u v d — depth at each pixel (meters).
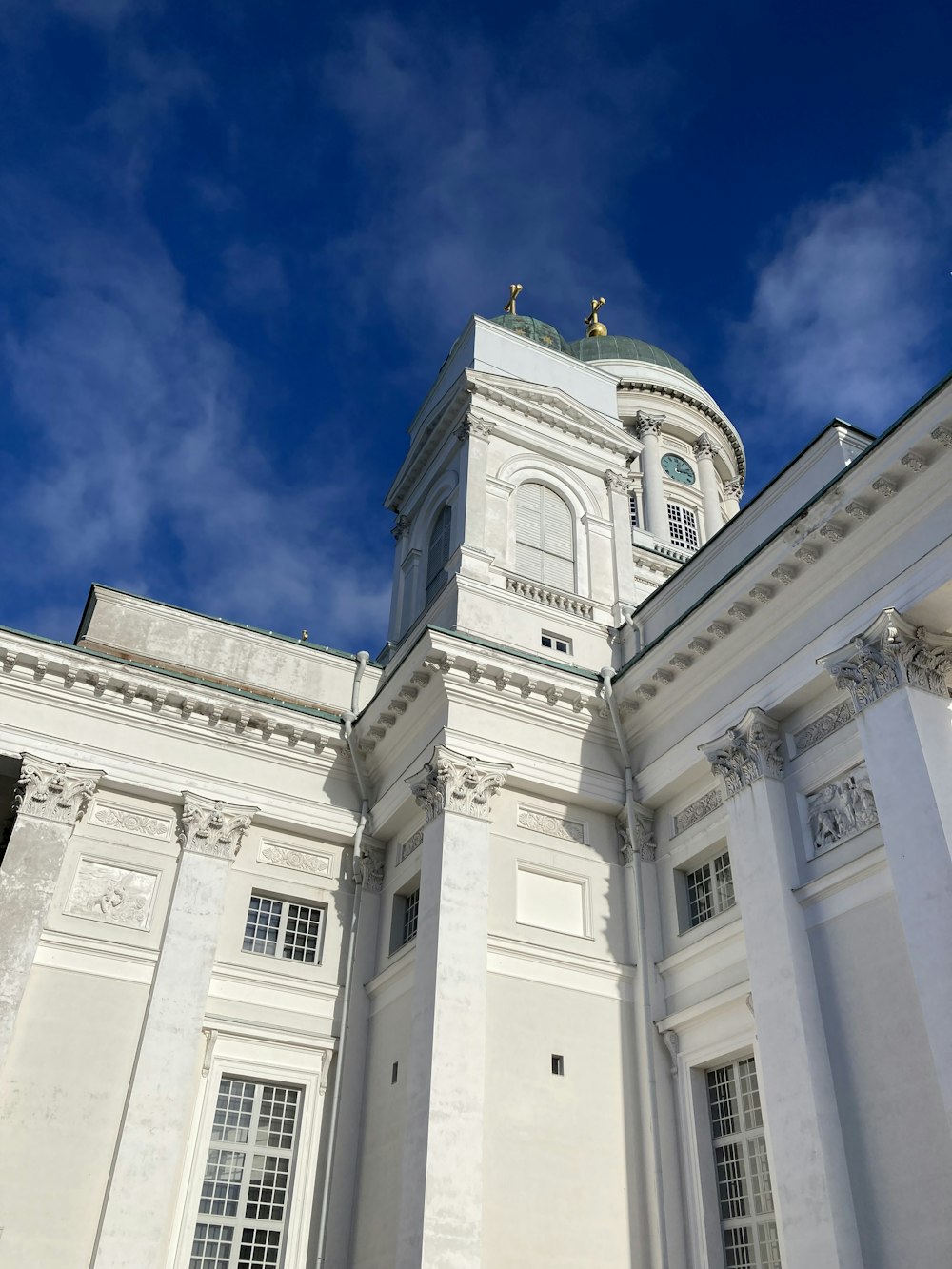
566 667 22.33
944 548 16.16
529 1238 17.23
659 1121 18.67
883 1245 14.23
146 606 25.56
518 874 20.69
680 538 39.19
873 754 16.36
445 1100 17.45
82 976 19.48
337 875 22.94
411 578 28.42
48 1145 17.84
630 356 44.16
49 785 20.58
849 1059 15.62
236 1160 19.30
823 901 16.94
